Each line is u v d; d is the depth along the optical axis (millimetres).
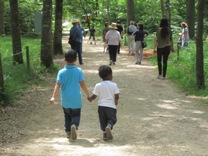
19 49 14078
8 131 7430
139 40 17781
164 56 13539
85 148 6305
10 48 19656
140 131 7359
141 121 8117
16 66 13195
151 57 19812
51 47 14977
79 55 17438
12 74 11977
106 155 5914
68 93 6605
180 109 9289
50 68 14805
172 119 8320
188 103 9969
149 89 11820
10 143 6652
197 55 11438
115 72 15219
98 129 7527
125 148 6285
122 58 20531
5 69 12289
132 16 29078
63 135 7168
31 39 29969
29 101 10070
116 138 6898
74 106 6617
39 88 11789
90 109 9258
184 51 17906
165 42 13430
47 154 5992
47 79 13336
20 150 6223
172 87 12203
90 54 23047
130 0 28906
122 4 42750
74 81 6637
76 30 17078
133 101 10133
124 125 7793
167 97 10695
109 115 6598
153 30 35750
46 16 14812
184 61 16000
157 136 7027
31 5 35969
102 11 45531
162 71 14945
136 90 11641
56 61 18547
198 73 11461
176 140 6781
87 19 48250
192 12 27953
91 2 47781
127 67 16750
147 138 6895
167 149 6250
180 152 6098
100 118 6695
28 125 7914
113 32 17141
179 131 7383
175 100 10328
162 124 7895
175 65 15789
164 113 8875
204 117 8516
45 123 8086
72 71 6664
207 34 29156
